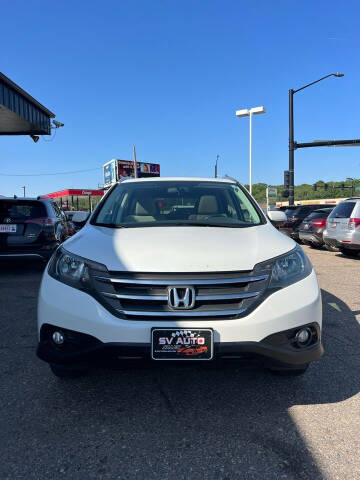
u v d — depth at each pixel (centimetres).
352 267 864
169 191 381
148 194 376
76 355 234
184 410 253
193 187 390
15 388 281
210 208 356
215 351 227
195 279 232
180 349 227
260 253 254
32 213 719
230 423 239
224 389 281
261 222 340
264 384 289
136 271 233
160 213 350
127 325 227
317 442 220
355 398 269
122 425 236
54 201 841
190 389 281
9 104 1568
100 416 246
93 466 200
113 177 6253
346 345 370
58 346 244
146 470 197
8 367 317
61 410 253
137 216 344
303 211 1473
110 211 353
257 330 230
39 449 213
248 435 227
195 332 226
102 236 288
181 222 324
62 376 279
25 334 402
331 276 749
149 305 231
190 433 228
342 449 214
